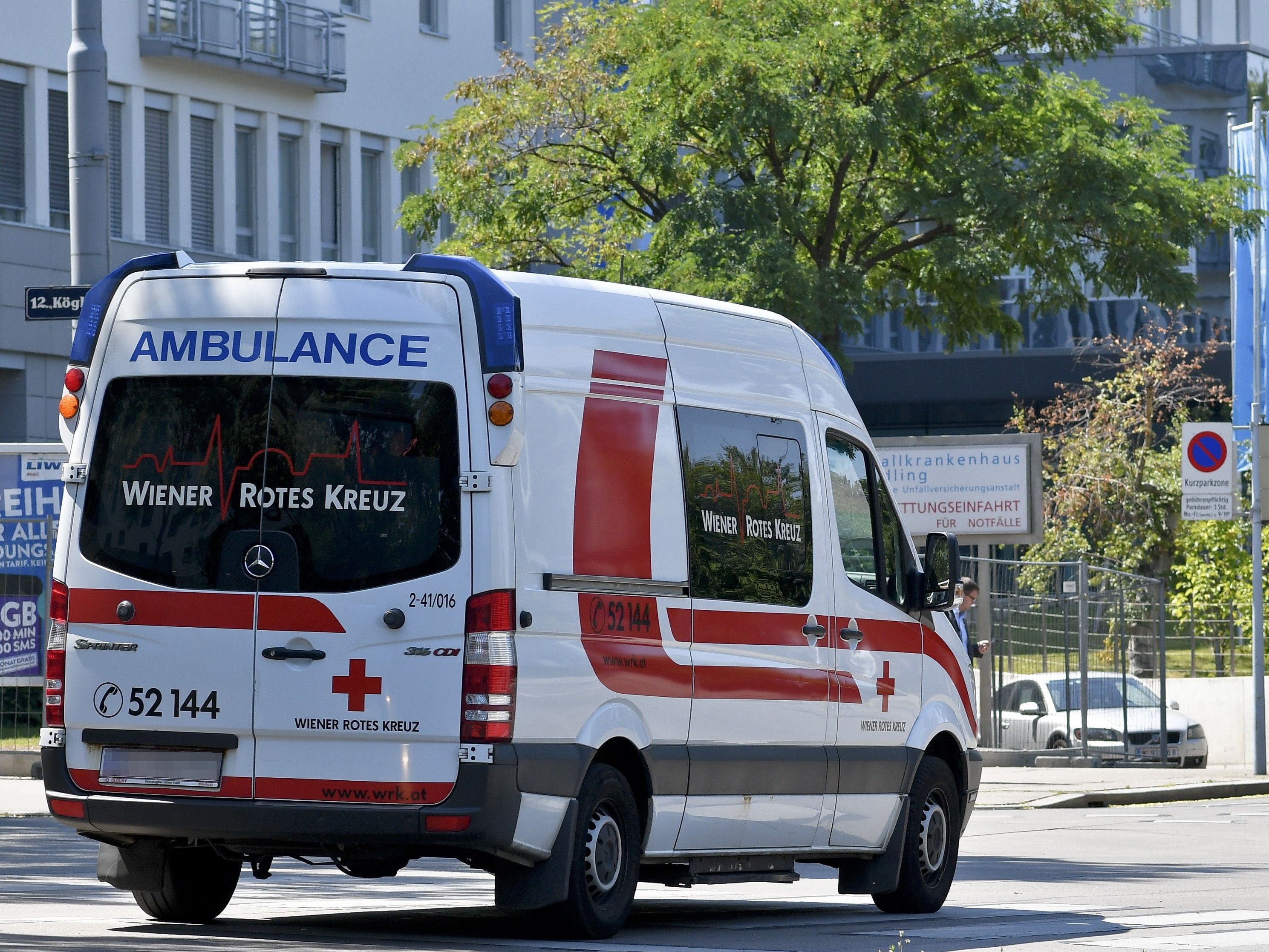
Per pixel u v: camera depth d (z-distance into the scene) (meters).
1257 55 147.62
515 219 95.38
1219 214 90.31
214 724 24.72
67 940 25.30
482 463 24.45
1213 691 82.12
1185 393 119.00
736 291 83.94
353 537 24.61
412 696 24.20
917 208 87.62
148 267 25.72
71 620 25.39
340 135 118.19
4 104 100.75
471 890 34.12
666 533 26.94
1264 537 95.94
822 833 29.73
